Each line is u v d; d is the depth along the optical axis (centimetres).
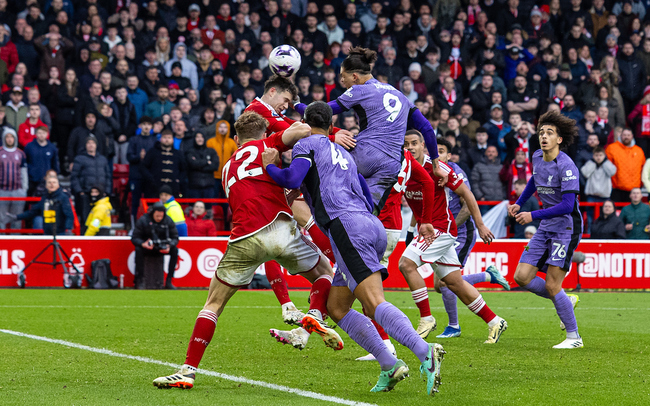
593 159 2180
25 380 718
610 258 2005
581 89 2408
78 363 816
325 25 2594
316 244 880
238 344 988
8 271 1819
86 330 1097
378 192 789
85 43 2259
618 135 2291
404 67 2483
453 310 1105
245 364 835
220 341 1014
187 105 2162
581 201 2223
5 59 2225
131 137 2044
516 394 676
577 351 961
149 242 1809
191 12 2472
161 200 1906
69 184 2095
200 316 706
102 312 1334
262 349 948
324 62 2478
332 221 665
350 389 692
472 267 1969
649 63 2584
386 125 785
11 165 1959
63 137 2123
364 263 655
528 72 2505
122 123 2125
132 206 2036
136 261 1828
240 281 715
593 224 2094
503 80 2523
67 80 2109
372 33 2544
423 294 1024
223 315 1316
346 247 657
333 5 2659
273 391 677
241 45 2395
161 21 2442
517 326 1236
